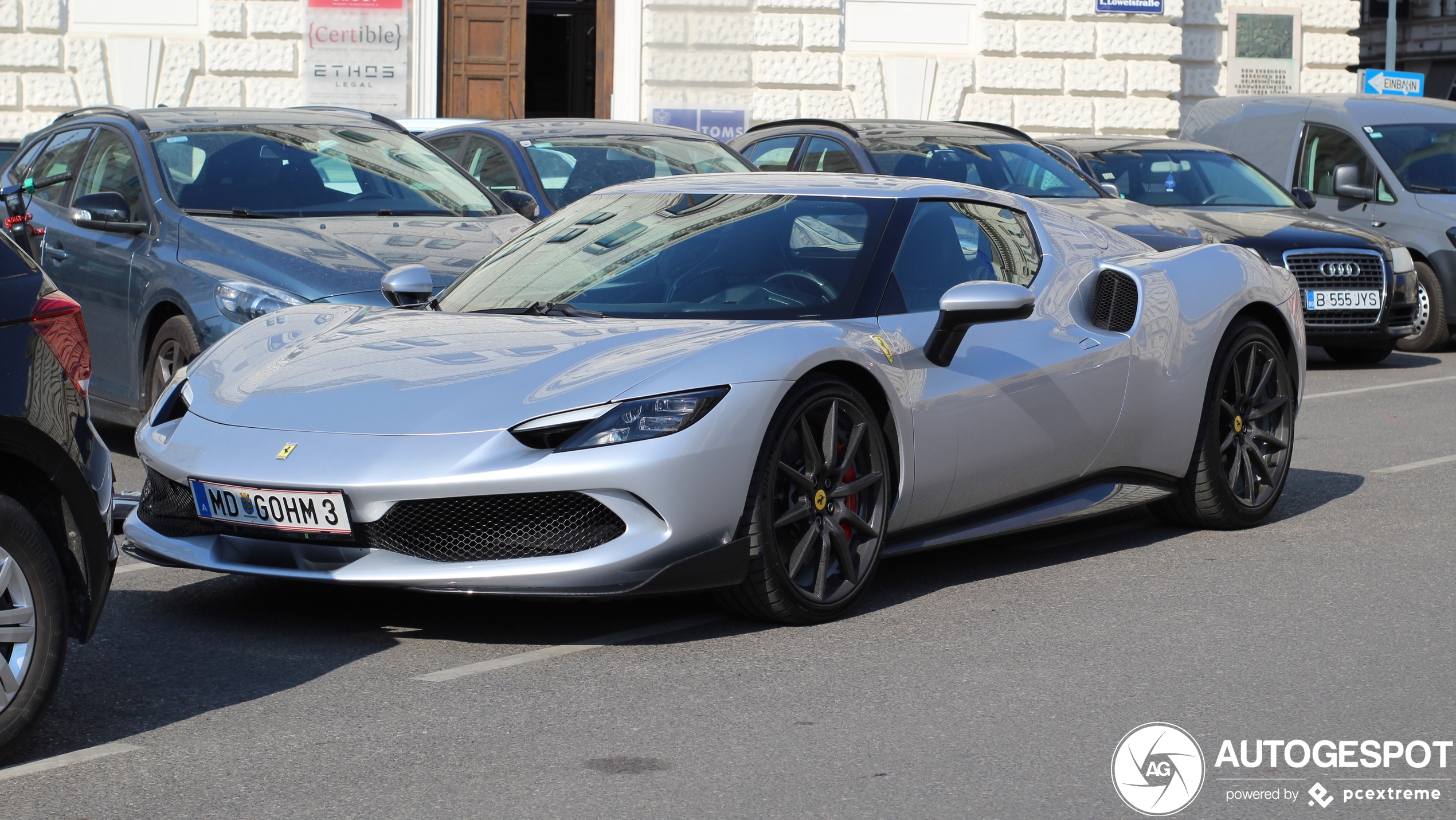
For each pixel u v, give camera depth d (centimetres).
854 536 460
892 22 1916
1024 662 411
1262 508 588
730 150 995
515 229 725
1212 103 1459
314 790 318
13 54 1712
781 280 480
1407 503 632
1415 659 415
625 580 407
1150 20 1978
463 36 1841
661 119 1844
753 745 347
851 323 467
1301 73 2069
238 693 383
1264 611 464
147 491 460
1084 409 521
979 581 503
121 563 522
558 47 1861
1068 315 528
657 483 405
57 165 798
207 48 1756
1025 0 1938
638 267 497
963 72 1930
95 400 721
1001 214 541
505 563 405
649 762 336
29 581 334
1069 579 507
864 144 1034
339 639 431
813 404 438
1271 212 1159
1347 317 1108
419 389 428
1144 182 1179
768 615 438
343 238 670
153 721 362
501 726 359
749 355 428
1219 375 570
